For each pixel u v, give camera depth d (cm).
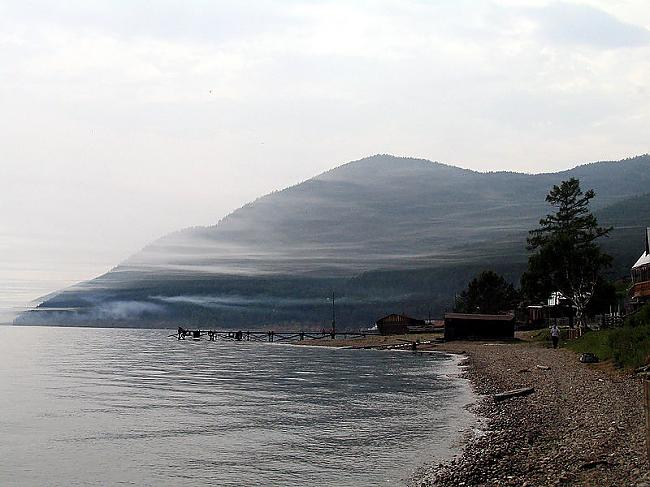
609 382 3603
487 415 3206
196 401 4309
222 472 2322
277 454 2589
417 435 2870
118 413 3794
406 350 10031
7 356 10156
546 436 2442
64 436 3070
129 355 10444
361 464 2362
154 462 2508
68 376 6372
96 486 2195
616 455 1900
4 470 2416
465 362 6831
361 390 4806
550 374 4475
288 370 6925
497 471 1978
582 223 9675
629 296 8606
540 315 12119
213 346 14188
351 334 16275
